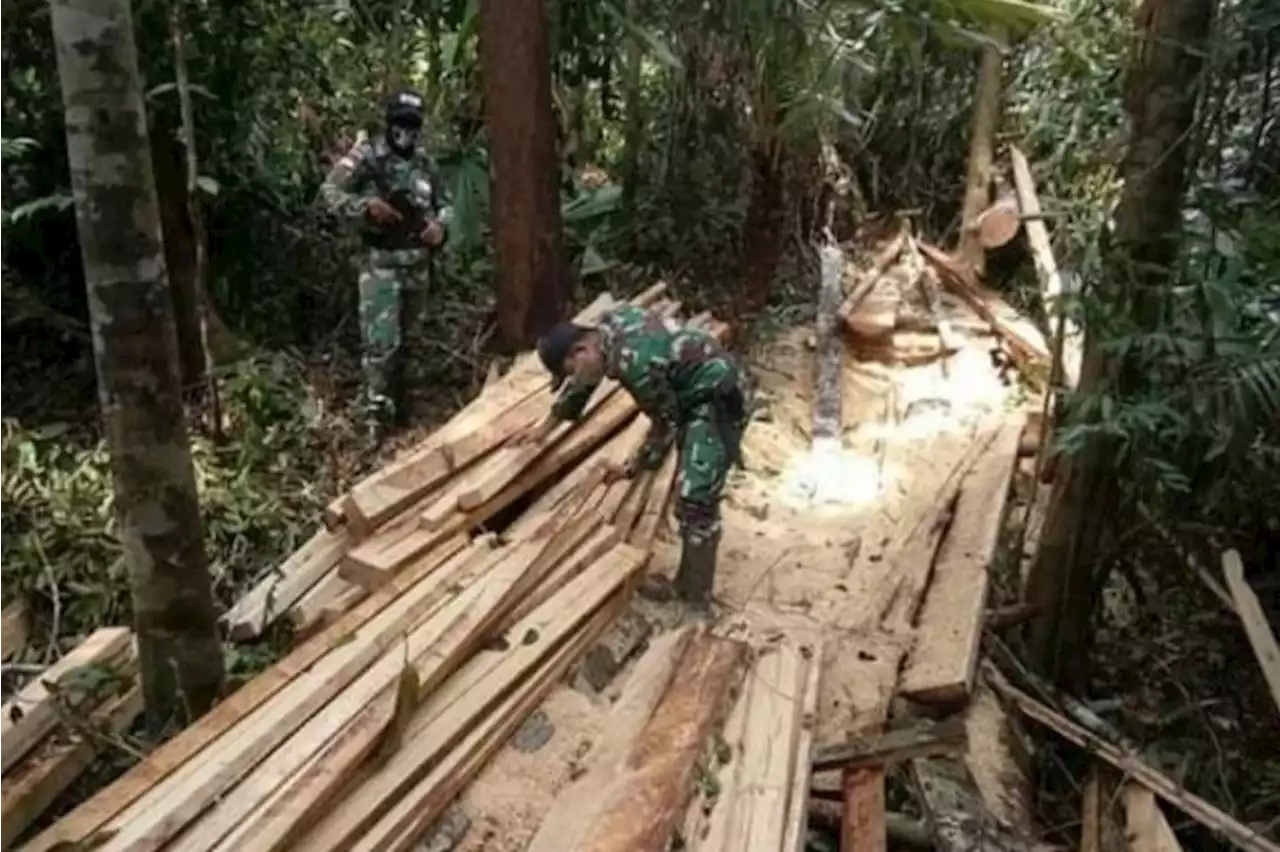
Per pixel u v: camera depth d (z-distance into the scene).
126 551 3.58
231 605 4.81
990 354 7.99
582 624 4.25
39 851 2.95
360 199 5.87
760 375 7.51
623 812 3.44
